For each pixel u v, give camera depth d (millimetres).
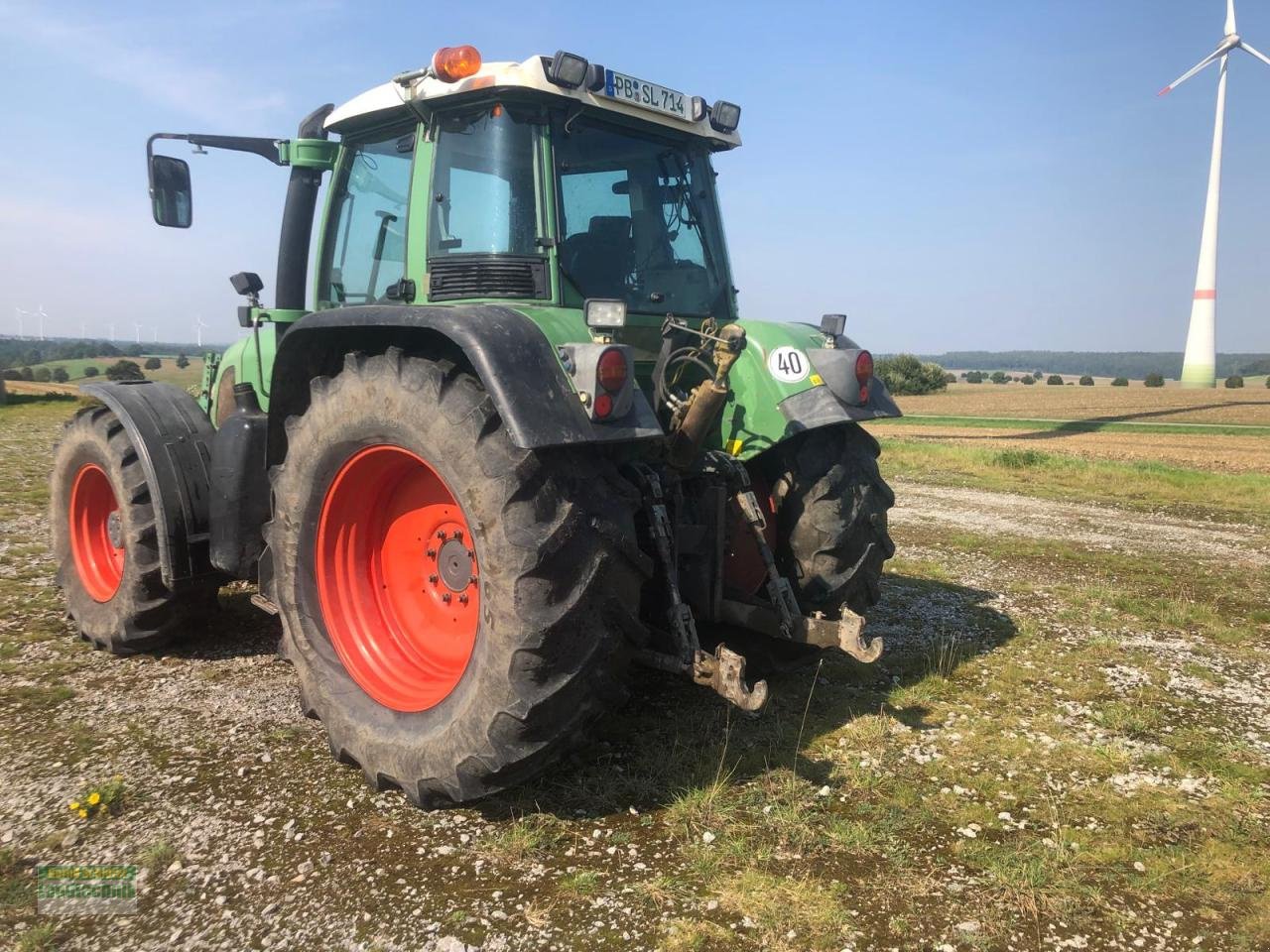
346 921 2260
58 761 3105
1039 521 9273
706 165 3922
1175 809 2939
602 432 2525
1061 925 2309
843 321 3639
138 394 4152
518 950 2158
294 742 3291
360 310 2842
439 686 2881
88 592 4406
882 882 2473
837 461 3627
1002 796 2998
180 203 4176
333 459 2988
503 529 2428
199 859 2527
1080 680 4156
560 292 3129
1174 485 12555
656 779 3014
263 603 3482
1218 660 4543
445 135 3242
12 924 2240
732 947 2184
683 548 3092
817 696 3832
